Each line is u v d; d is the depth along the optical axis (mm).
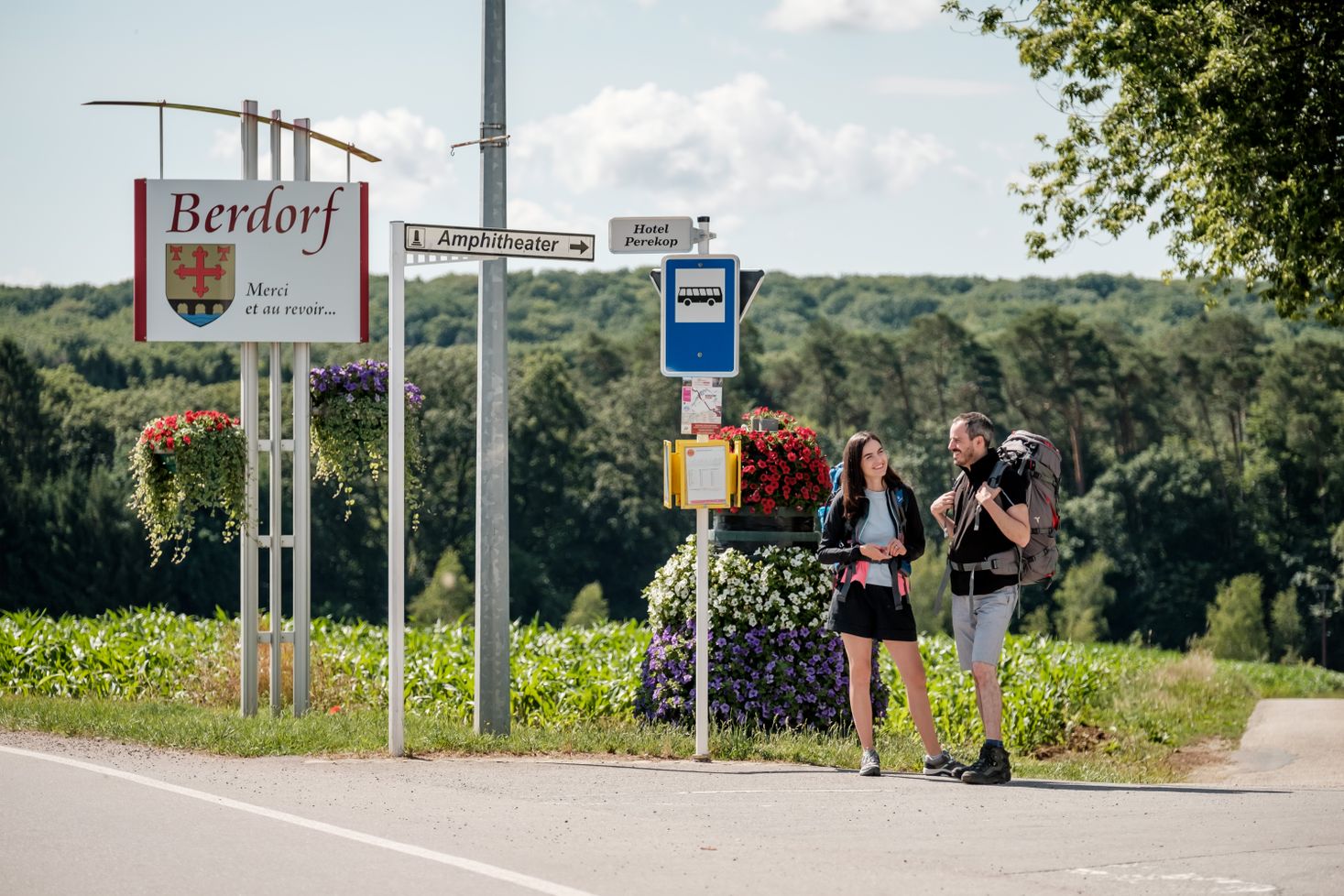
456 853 10969
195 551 125250
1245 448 169750
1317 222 29125
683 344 17156
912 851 11227
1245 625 152125
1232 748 27625
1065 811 13180
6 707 20000
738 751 17438
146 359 177375
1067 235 36000
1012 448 15266
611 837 11695
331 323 21078
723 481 16859
